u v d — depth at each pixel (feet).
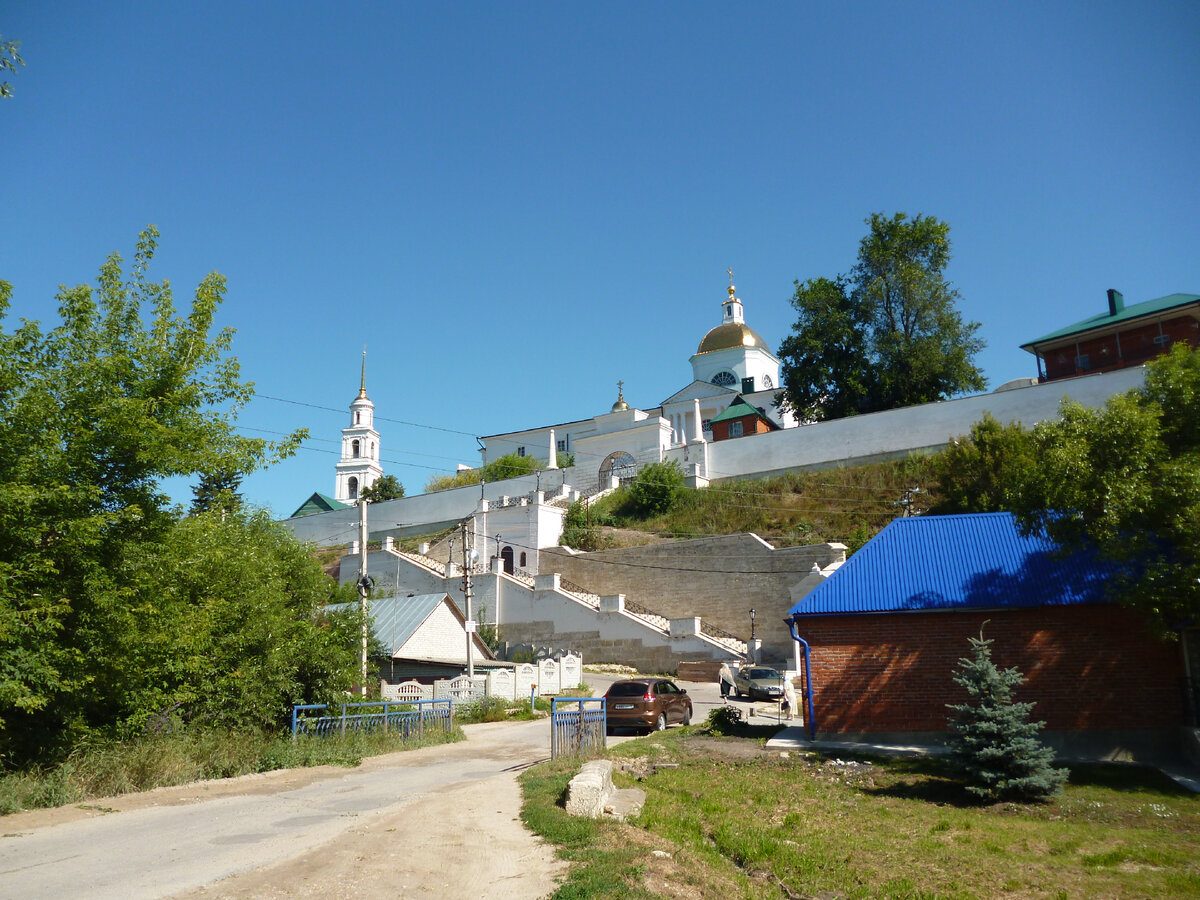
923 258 186.29
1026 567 63.21
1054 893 30.94
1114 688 58.54
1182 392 55.72
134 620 46.03
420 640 119.14
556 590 150.10
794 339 192.44
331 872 27.73
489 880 27.48
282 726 62.59
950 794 47.21
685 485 178.29
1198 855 35.40
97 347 49.21
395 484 253.85
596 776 39.52
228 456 53.72
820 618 64.28
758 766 55.26
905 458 156.97
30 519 42.60
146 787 46.11
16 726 44.42
